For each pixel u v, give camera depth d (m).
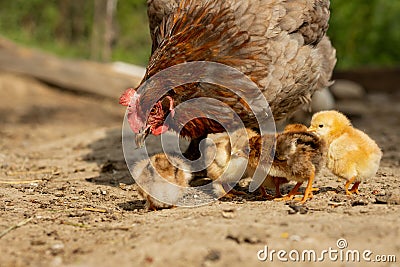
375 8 39.03
